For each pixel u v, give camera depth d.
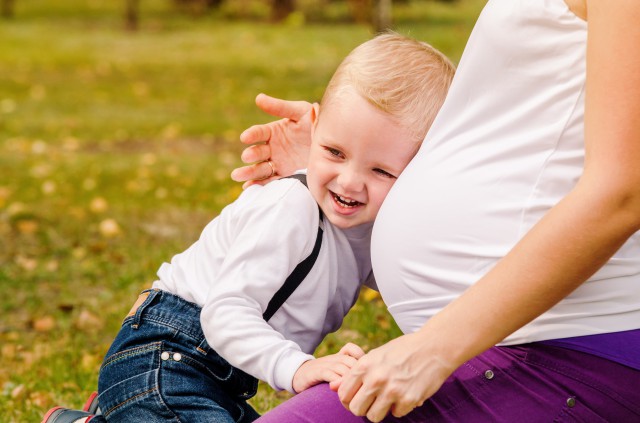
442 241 2.09
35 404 4.03
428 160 2.15
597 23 1.76
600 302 1.98
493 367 2.04
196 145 10.80
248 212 2.38
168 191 8.40
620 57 1.71
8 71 16.44
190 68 17.12
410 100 2.28
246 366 2.27
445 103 2.15
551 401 2.00
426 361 1.85
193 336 2.47
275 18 24.30
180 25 24.20
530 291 1.79
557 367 2.00
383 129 2.26
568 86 1.94
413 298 2.20
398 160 2.30
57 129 11.54
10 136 11.03
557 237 1.76
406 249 2.16
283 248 2.32
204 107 13.32
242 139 2.76
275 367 2.22
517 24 1.98
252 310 2.30
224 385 2.51
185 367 2.44
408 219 2.15
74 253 6.55
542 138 1.97
